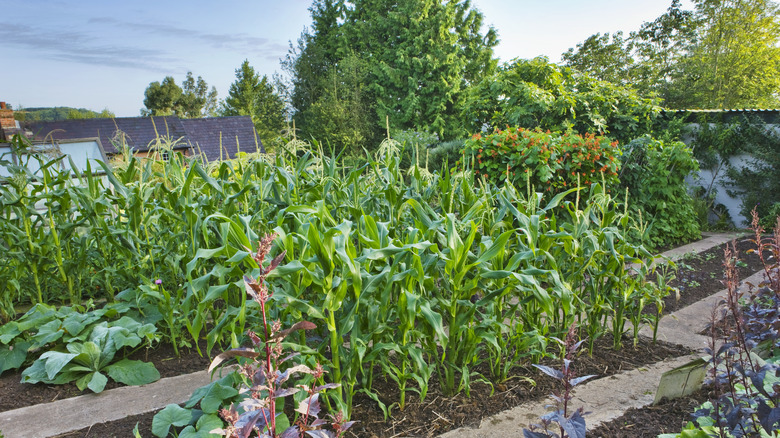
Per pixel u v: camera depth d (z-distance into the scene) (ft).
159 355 10.56
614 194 23.82
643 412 7.87
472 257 8.21
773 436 5.40
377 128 89.10
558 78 35.01
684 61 84.12
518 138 22.24
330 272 6.84
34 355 10.10
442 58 87.56
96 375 9.00
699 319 12.94
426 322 8.13
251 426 3.66
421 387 7.56
